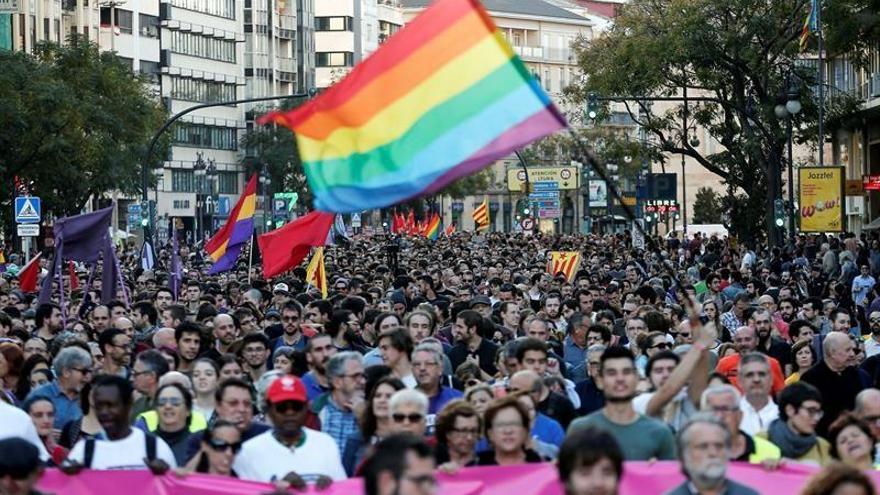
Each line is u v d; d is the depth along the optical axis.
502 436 18.45
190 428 21.39
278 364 27.00
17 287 58.66
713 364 27.89
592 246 109.00
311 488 18.20
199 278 65.00
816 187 82.31
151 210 91.81
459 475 18.16
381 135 19.45
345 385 22.16
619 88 106.44
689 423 15.20
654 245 19.84
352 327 32.94
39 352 28.75
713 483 15.06
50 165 106.75
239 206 56.12
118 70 126.19
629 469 17.80
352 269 71.44
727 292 51.50
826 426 26.23
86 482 18.34
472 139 19.25
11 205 107.94
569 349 33.91
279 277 64.00
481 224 144.88
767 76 101.12
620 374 18.50
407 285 50.88
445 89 19.44
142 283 60.19
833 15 94.06
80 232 42.97
